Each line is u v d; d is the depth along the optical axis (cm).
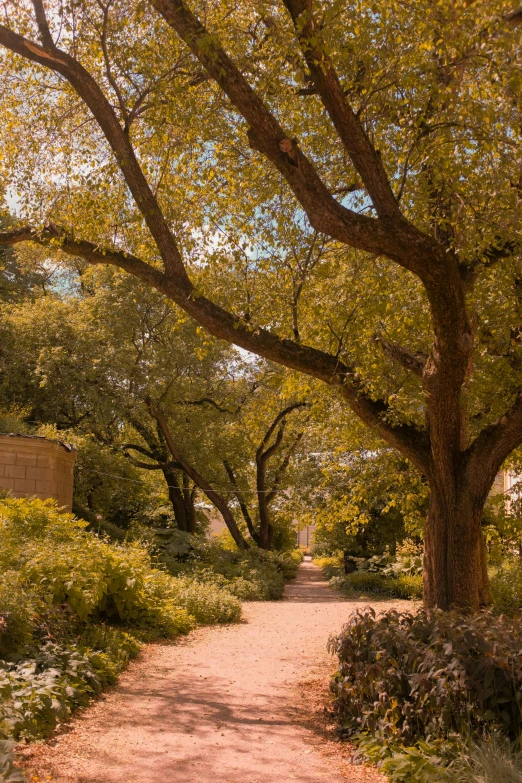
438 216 782
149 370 2384
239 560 2509
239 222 937
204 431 2673
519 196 726
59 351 2297
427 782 423
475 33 609
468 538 758
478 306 898
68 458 1823
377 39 689
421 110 759
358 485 1433
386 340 877
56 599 841
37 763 461
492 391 980
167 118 848
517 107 645
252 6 796
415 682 499
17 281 3209
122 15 859
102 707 636
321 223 628
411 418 848
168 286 777
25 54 759
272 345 775
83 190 974
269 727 602
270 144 627
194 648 1021
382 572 2400
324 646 1077
